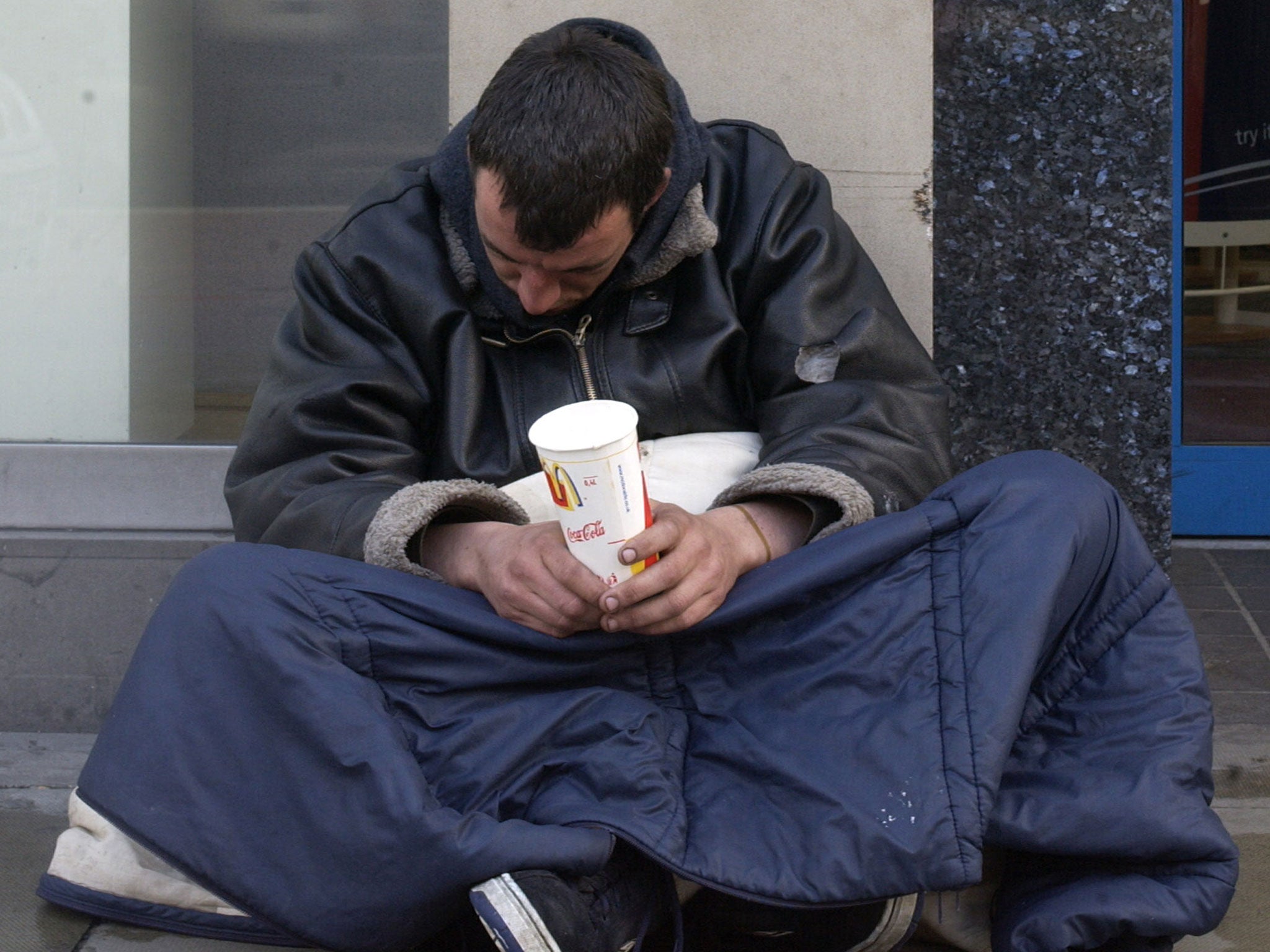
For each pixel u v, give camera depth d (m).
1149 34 2.84
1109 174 2.90
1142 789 1.66
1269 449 4.24
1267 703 2.94
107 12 3.02
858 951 1.78
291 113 3.03
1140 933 1.65
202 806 1.65
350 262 2.21
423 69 3.00
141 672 1.70
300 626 1.68
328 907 1.61
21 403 3.13
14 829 2.43
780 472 1.91
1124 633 1.81
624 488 1.63
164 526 2.90
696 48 2.71
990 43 2.87
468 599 1.76
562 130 1.80
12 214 3.07
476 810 1.66
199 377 3.09
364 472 2.11
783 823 1.65
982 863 1.81
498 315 2.21
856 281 2.30
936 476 2.14
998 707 1.64
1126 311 2.94
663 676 1.81
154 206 3.06
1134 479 2.99
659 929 1.89
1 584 2.82
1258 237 4.42
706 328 2.22
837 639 1.75
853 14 2.69
